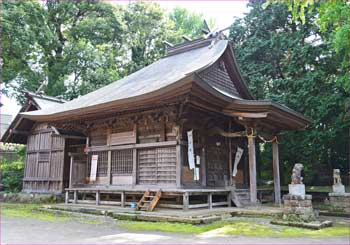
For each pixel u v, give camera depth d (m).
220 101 10.25
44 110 15.06
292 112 11.58
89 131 14.17
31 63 23.14
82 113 12.26
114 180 12.64
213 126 12.48
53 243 5.75
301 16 7.58
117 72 25.58
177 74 12.05
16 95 22.09
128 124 12.64
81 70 23.56
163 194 10.51
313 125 16.28
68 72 23.20
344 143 16.59
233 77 14.34
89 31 24.09
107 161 13.10
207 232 6.97
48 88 23.23
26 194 17.12
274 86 17.88
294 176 8.61
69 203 13.48
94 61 23.31
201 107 10.69
